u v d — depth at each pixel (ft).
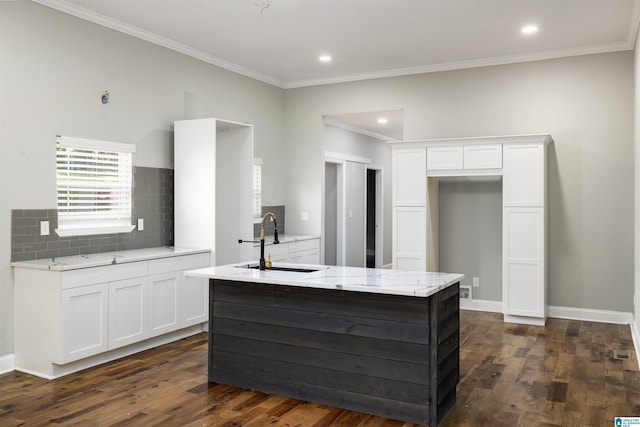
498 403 11.05
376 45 17.93
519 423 10.06
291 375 11.41
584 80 18.40
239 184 18.33
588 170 18.43
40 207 13.65
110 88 15.53
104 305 13.39
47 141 13.79
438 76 20.67
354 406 10.68
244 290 11.99
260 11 14.76
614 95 18.02
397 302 10.22
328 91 22.86
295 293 11.36
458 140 18.57
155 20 15.51
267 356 11.69
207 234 16.75
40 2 13.56
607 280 18.30
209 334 12.44
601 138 18.22
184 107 18.31
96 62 15.11
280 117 23.63
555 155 18.86
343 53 18.93
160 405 10.94
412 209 19.48
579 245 18.63
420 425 10.00
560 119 18.76
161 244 17.35
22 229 13.24
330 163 27.58
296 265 13.32
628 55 17.79
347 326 10.75
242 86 21.12
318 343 11.08
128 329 14.11
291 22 15.70
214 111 19.65
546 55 18.79
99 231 15.11
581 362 13.82
